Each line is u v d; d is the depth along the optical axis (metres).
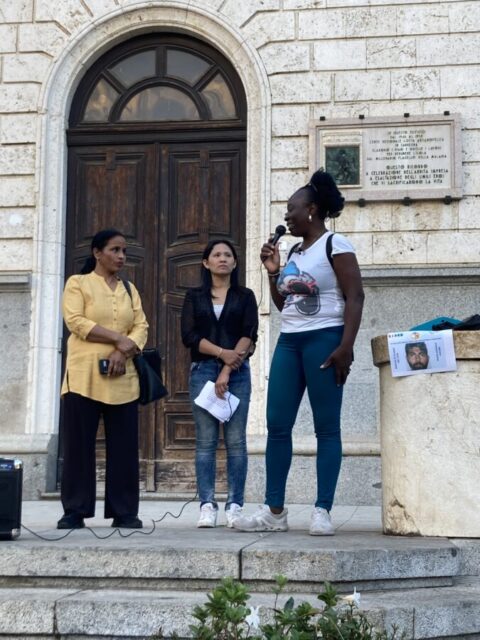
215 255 7.00
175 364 10.50
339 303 6.16
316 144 10.28
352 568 5.08
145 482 10.33
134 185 10.79
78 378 6.62
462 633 4.96
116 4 10.81
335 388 6.09
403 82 10.29
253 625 3.97
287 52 10.49
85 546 5.27
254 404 10.12
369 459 9.66
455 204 10.07
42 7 10.85
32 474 10.15
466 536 6.00
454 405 6.11
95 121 10.92
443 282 9.93
